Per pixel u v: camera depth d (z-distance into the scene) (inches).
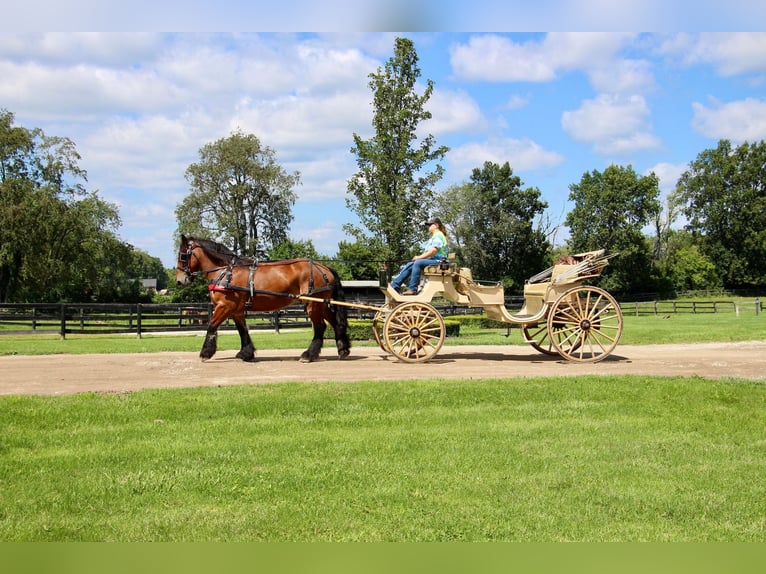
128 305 981.8
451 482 237.3
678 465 258.5
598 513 212.5
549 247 2970.0
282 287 497.4
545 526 202.7
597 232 2886.3
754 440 292.4
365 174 907.4
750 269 3206.2
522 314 514.9
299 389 368.2
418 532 197.9
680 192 3447.3
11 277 1979.6
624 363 493.4
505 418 323.3
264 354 597.3
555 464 257.0
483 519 206.7
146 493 226.5
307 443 280.2
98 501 219.8
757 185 3277.6
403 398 352.2
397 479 240.1
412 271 496.1
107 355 583.2
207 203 2256.4
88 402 338.3
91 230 2139.5
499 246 2812.5
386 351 556.1
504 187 2783.0
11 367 477.7
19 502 218.1
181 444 278.4
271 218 2383.1
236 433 295.7
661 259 3631.9
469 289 494.9
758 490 233.5
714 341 733.9
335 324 515.2
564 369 458.9
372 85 900.6
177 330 984.9
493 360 517.7
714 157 3304.6
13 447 274.8
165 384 397.1
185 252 501.0
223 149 2249.0
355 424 312.5
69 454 264.8
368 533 196.9
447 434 295.0
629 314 1722.4
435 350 493.7
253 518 206.4
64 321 908.6
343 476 242.4
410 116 895.1
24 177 1989.4
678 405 345.7
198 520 204.7
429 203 922.7
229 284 492.4
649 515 212.2
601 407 341.7
